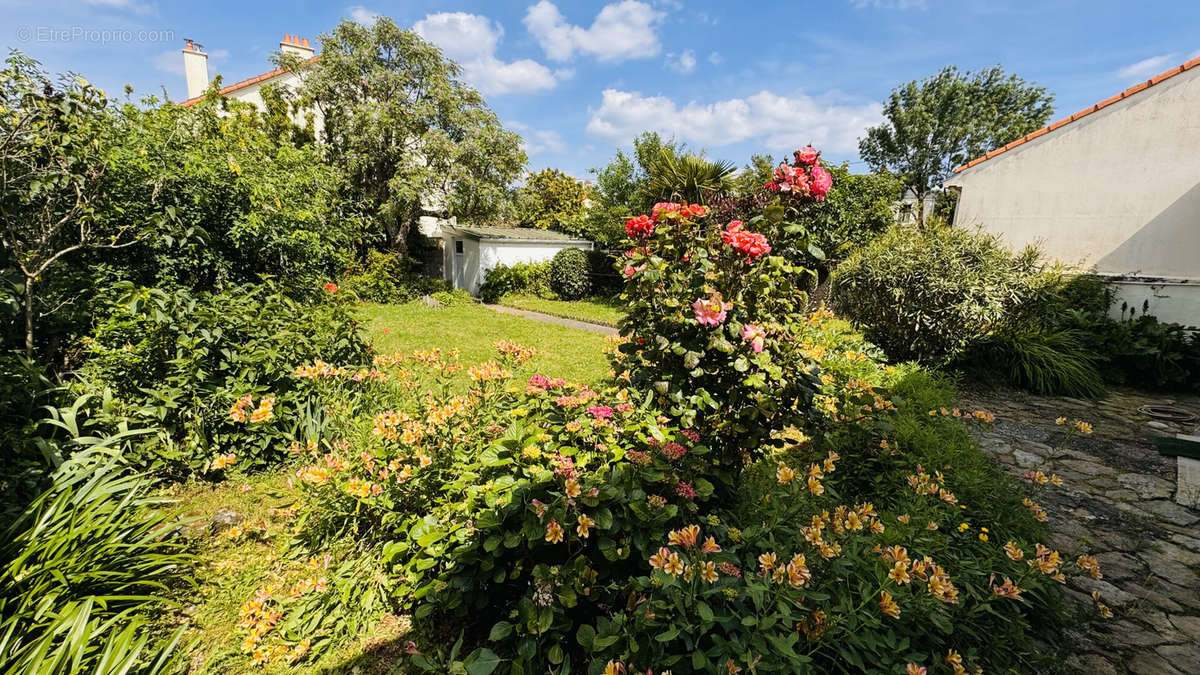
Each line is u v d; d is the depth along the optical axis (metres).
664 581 1.18
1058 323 6.02
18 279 3.08
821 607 1.36
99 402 2.69
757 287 2.03
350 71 12.25
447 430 2.17
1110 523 2.63
